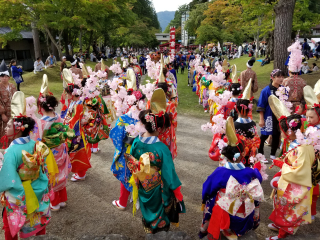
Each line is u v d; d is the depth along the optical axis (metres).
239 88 4.52
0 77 5.46
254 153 3.07
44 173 2.93
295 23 13.57
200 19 44.03
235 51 33.72
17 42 26.09
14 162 2.62
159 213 2.91
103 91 7.27
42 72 17.38
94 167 5.22
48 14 15.86
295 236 2.88
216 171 2.74
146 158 2.67
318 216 3.70
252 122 3.37
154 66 6.54
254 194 2.52
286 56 10.54
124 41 47.50
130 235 3.35
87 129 4.45
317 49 18.31
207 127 3.26
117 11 23.45
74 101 4.41
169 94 5.09
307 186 2.73
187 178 4.79
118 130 3.50
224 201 2.59
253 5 13.82
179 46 56.41
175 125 4.63
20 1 14.98
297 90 4.96
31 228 2.83
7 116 5.59
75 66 7.99
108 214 3.76
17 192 2.60
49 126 3.44
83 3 16.05
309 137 2.68
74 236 3.31
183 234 2.52
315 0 30.22
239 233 2.69
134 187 3.09
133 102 3.43
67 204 3.99
